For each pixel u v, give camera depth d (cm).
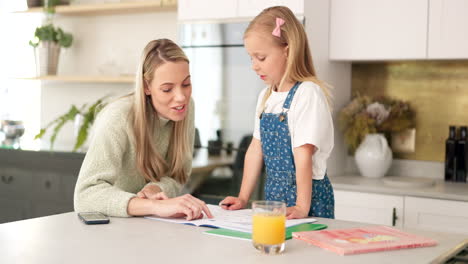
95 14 414
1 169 243
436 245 130
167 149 189
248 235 135
